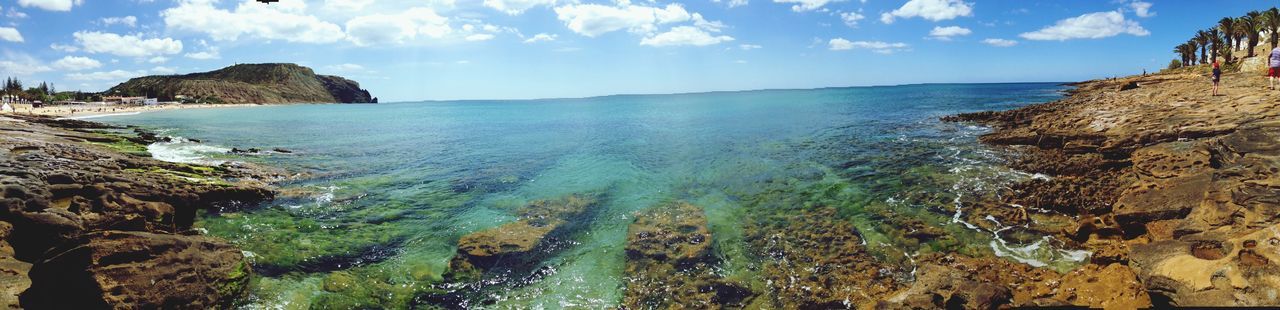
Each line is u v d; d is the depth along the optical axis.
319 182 20.25
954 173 17.97
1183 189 11.06
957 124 36.50
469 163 25.28
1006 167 18.61
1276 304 6.40
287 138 43.06
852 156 23.02
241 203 15.80
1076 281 8.73
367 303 9.50
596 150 29.44
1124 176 15.49
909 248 11.04
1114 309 7.69
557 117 74.50
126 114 95.38
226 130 53.66
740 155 25.02
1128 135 18.36
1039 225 11.84
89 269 8.16
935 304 8.19
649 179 19.64
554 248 11.97
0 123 37.75
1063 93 85.50
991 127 33.22
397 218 14.72
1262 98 21.70
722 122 48.78
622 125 50.84
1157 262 7.93
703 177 19.72
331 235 13.09
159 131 51.38
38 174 13.90
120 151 27.75
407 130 52.25
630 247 11.87
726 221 13.63
